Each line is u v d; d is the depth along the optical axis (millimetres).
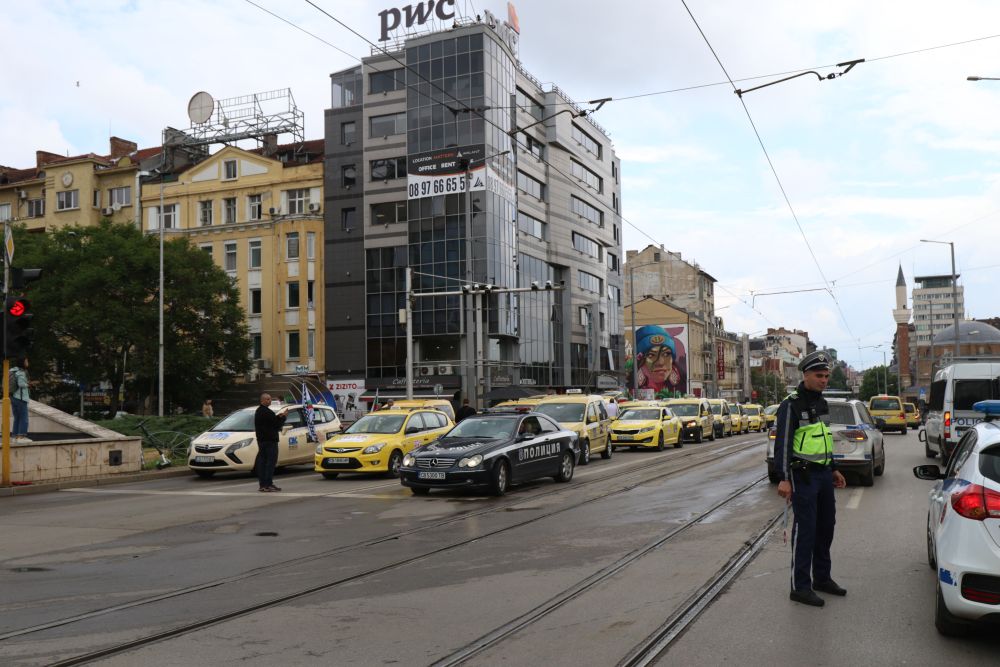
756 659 5316
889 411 44031
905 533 10164
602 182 73500
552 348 61844
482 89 51719
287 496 15414
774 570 8031
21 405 18766
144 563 8898
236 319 50156
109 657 5512
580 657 5406
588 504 13367
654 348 93562
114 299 45094
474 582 7723
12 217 62906
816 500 6840
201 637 5969
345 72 56625
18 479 17438
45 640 5914
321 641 5840
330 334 55156
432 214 52625
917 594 7035
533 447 16031
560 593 7199
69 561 9070
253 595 7293
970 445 6234
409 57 53594
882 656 5363
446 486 14500
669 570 8086
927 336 157750
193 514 13039
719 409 40969
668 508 12664
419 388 52594
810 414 6844
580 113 22750
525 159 58062
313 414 22781
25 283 16828
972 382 19578
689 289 103562
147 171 61438
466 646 5684
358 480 18625
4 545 10203
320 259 55781
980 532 5465
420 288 52938
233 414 21812
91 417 47688
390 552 9359
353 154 55531
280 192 57281
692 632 5945
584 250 68375
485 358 52094
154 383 47844
